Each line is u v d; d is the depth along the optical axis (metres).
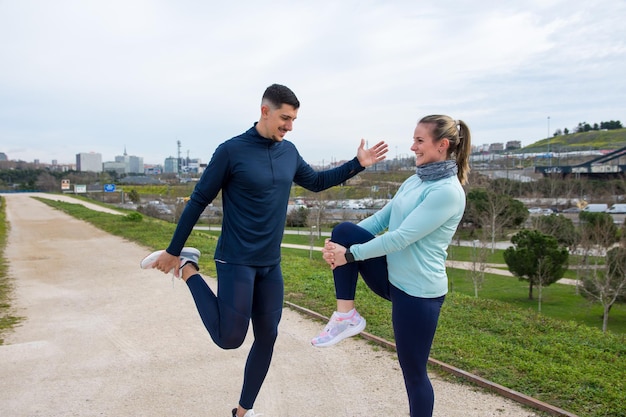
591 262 25.22
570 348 4.62
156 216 42.31
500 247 31.69
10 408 3.60
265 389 3.88
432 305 2.48
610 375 3.88
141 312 6.86
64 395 3.84
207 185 2.62
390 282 2.56
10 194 77.62
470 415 3.29
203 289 2.75
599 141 114.75
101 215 29.91
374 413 3.41
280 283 2.88
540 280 17.77
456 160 2.57
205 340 5.36
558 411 3.24
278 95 2.54
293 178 2.85
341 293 2.62
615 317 16.73
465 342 4.72
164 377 4.22
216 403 3.65
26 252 14.71
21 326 6.27
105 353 4.98
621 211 42.47
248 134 2.68
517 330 5.27
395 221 2.58
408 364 2.54
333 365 4.38
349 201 44.12
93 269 11.19
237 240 2.65
